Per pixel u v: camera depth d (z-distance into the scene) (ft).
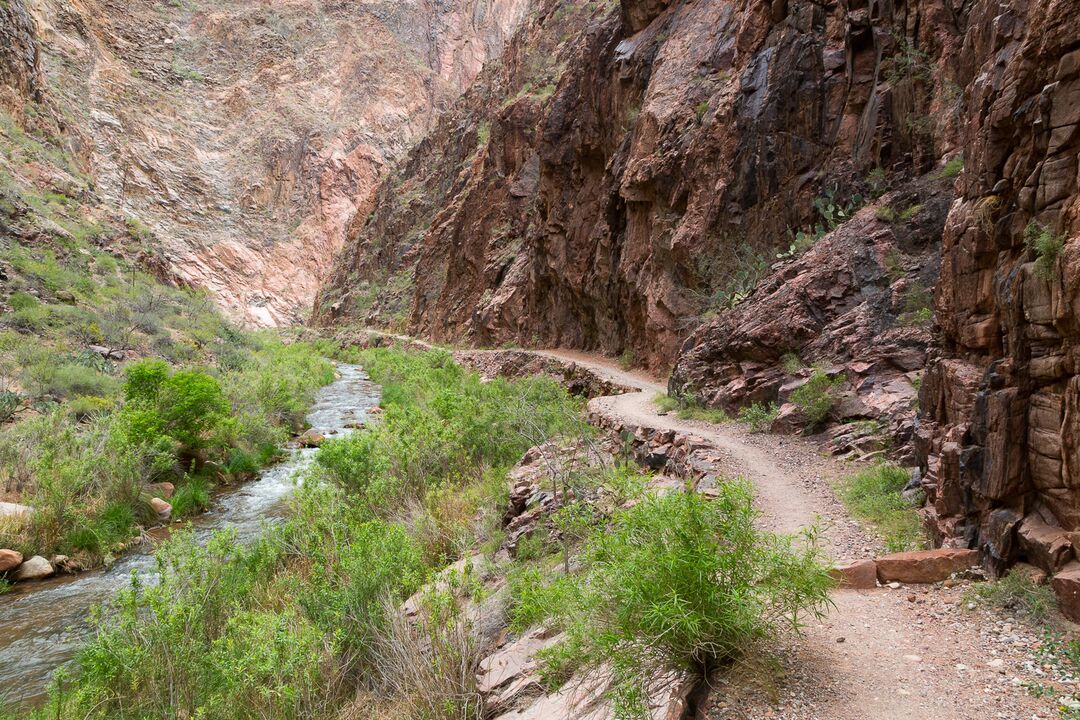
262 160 440.04
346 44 525.34
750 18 74.74
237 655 24.53
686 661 15.05
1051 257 16.94
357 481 46.96
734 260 68.90
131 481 49.14
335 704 23.63
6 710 25.85
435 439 51.67
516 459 50.49
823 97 63.00
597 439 50.42
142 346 100.53
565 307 124.36
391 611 25.55
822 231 57.67
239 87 470.39
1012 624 16.42
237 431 66.85
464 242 183.83
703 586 14.74
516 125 171.32
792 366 47.78
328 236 422.82
